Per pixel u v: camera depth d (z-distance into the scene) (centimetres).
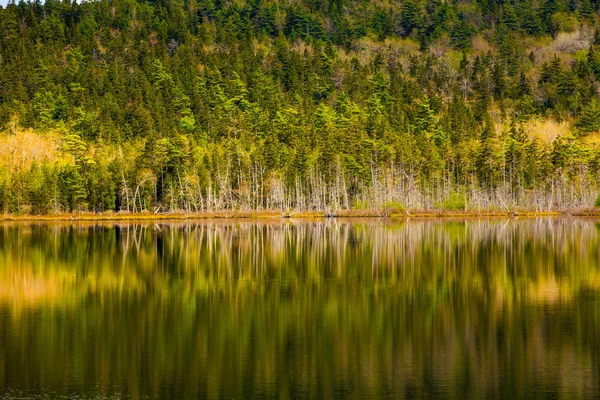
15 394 3030
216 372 3341
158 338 4003
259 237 10938
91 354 3666
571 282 6028
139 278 6369
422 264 7306
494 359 3541
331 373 3316
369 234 11469
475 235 11131
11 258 7962
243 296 5366
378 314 4641
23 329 4241
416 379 3216
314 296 5353
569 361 3497
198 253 8494
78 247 9281
